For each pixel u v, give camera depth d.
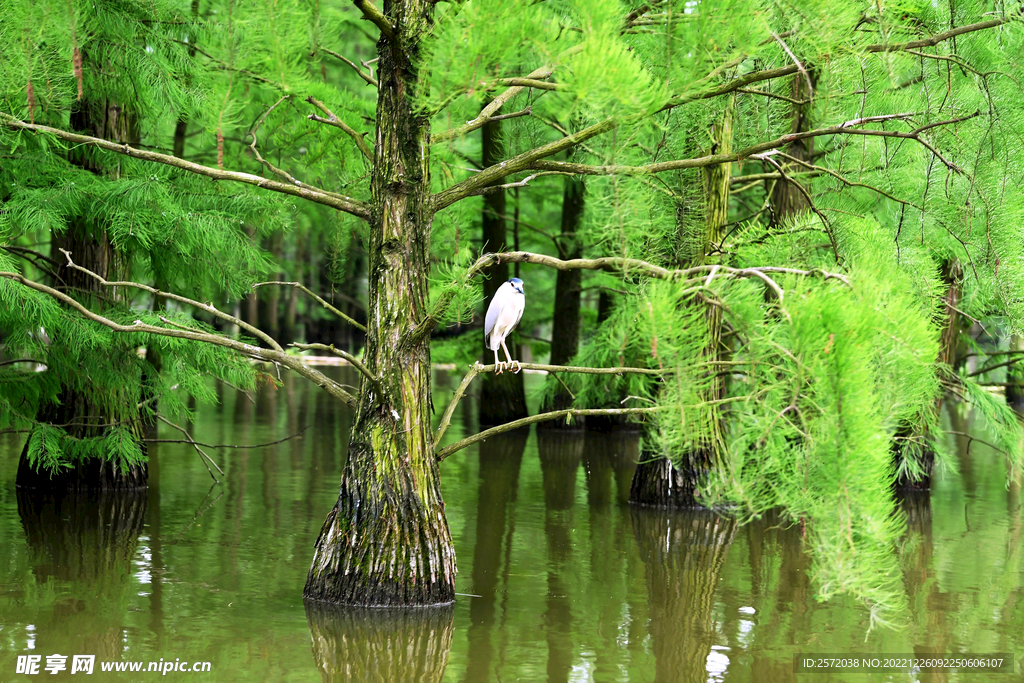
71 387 12.29
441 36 5.75
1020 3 7.47
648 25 6.83
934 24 7.82
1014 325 7.55
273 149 11.38
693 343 4.67
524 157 7.23
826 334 4.27
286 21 7.68
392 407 7.78
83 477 12.96
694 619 8.01
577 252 22.17
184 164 7.34
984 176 7.43
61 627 7.21
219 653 6.73
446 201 7.78
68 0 7.34
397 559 7.86
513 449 19.30
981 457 20.00
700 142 9.57
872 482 4.29
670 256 8.87
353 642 7.08
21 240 15.65
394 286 7.72
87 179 10.94
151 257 11.80
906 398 4.77
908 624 7.95
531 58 6.91
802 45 5.90
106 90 10.89
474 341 23.56
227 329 44.34
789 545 11.03
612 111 5.31
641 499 13.34
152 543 10.10
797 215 7.82
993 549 10.84
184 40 11.34
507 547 10.60
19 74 7.59
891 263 6.61
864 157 8.21
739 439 4.67
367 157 8.13
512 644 7.18
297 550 9.91
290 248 37.84
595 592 8.81
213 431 19.64
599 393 17.09
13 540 10.01
